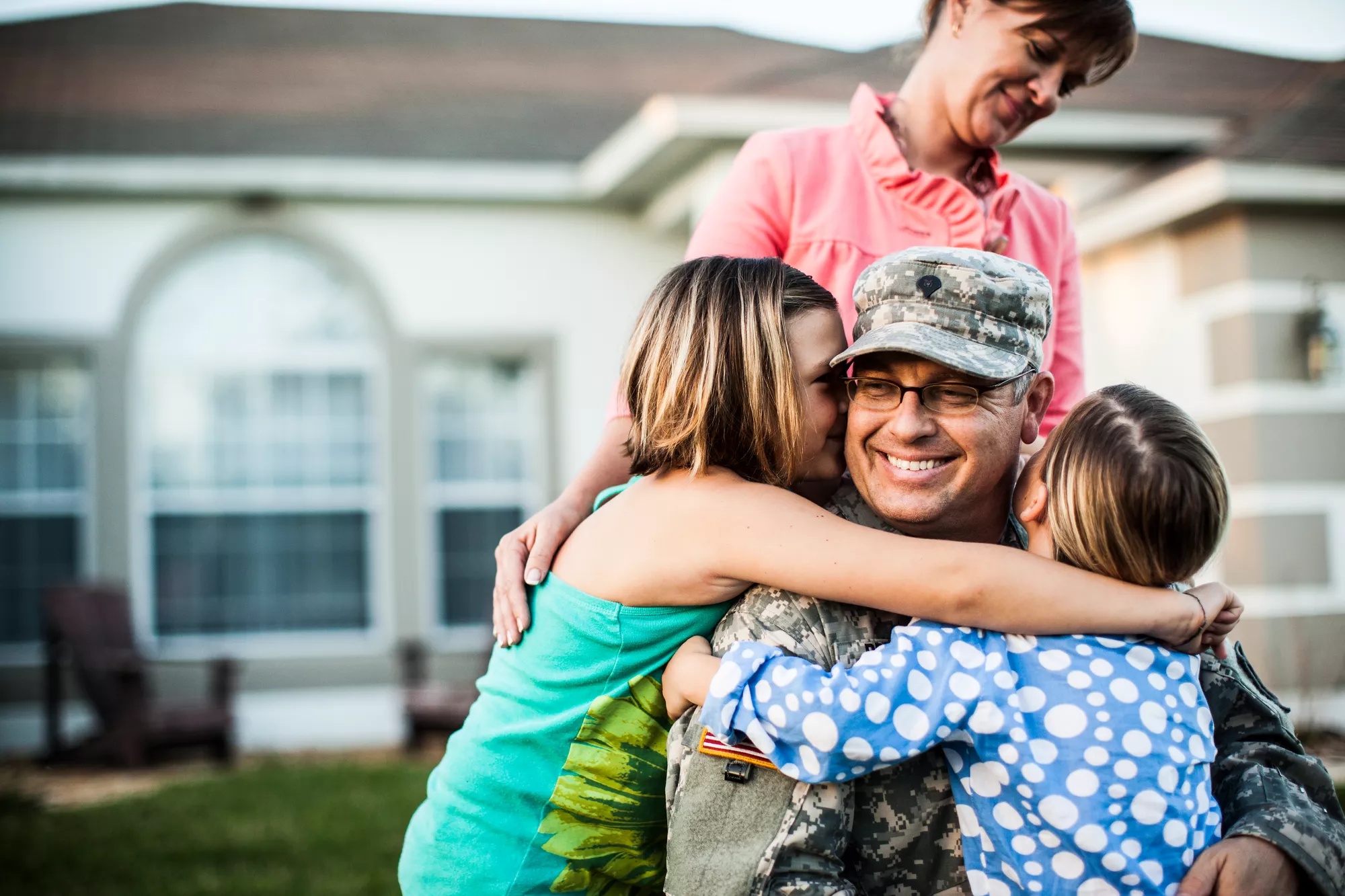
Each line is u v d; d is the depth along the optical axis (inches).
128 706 336.8
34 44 463.2
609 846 70.2
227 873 217.2
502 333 393.4
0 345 369.4
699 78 469.1
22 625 376.5
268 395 388.5
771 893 61.3
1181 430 62.9
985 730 61.2
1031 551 67.5
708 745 63.0
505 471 399.2
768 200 90.0
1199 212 310.5
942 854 64.9
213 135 391.5
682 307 67.9
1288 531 299.4
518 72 467.8
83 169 363.6
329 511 390.3
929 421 64.8
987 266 65.8
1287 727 69.8
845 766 60.4
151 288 378.9
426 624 387.2
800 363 67.4
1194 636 64.0
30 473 378.0
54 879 216.5
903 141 90.2
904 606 62.9
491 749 72.4
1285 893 61.7
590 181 380.8
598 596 69.8
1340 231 309.4
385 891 201.0
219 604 384.2
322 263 390.0
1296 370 303.9
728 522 65.9
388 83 447.2
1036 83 85.3
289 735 378.0
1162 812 60.4
